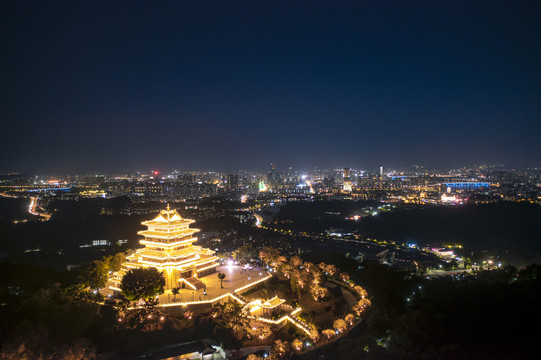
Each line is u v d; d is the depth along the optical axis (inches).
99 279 4394.7
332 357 3211.1
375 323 3676.2
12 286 3823.8
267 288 4785.9
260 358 3083.2
